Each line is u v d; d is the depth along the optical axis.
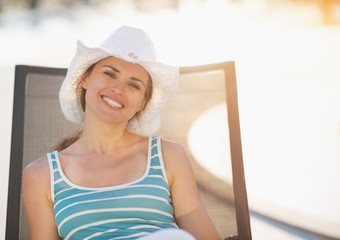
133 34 1.59
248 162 3.51
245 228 1.58
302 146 3.62
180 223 1.48
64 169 1.50
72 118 1.70
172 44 5.21
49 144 1.70
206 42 5.28
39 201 1.45
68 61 4.77
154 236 1.00
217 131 1.72
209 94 1.77
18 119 1.71
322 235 2.71
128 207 1.37
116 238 1.32
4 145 3.65
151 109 1.67
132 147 1.58
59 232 1.39
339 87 4.30
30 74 1.77
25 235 1.57
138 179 1.44
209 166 1.68
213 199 1.64
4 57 4.88
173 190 1.51
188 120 1.75
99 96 1.54
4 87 4.32
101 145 1.56
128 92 1.54
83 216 1.35
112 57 1.55
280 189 3.21
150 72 1.56
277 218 2.92
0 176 3.35
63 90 1.63
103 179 1.46
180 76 1.80
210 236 1.45
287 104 4.14
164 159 1.53
